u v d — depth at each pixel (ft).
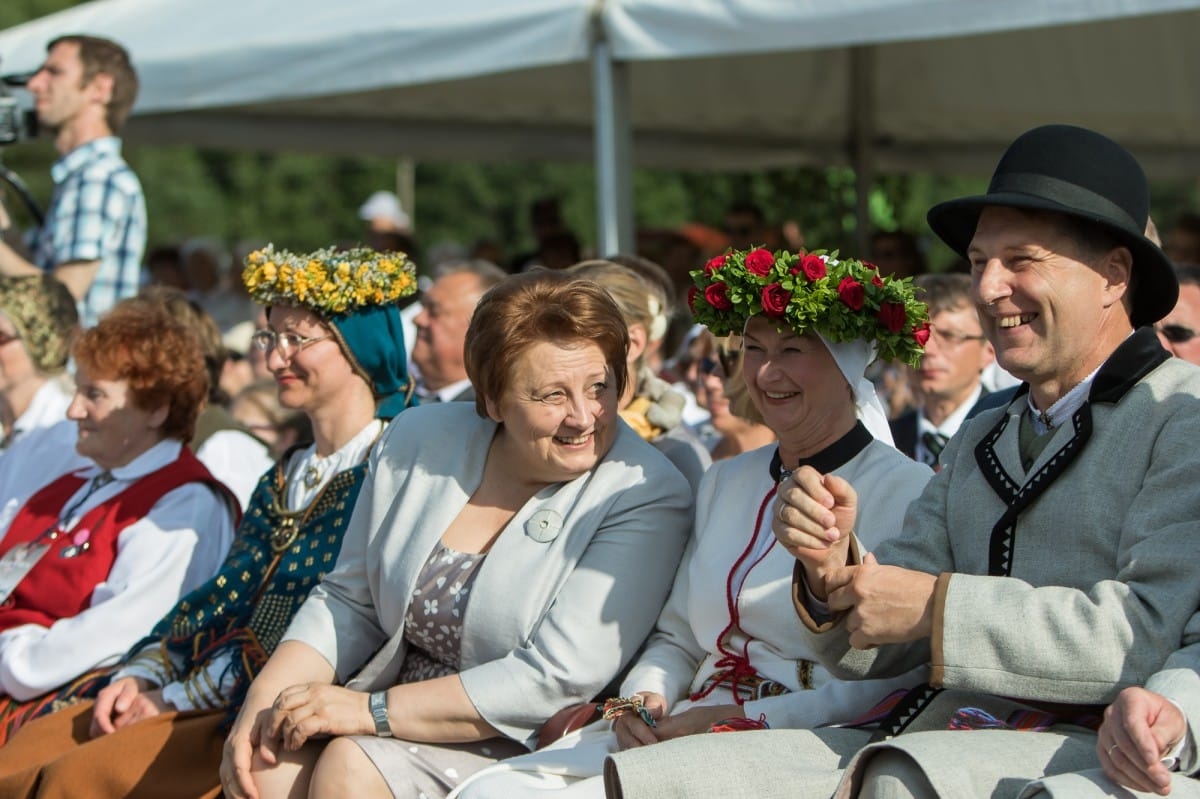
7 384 24.54
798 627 14.82
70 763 17.63
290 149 46.32
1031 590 12.50
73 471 22.54
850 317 14.43
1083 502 13.04
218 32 33.65
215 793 17.15
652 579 15.92
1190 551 12.31
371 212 67.77
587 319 15.64
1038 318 13.30
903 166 50.78
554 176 126.82
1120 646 12.16
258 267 18.94
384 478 17.01
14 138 30.40
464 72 30.17
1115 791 11.34
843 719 14.28
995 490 13.70
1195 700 11.44
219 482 21.59
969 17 25.36
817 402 14.90
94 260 29.71
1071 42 45.14
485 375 15.83
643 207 100.42
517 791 13.96
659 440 19.34
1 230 29.35
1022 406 14.01
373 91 45.21
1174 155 49.60
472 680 15.47
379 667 16.47
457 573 16.16
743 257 14.92
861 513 14.85
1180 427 12.77
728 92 47.80
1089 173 13.30
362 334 19.01
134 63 33.86
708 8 27.40
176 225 125.39
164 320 21.63
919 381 21.91
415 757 15.31
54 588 20.88
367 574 16.93
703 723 14.49
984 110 48.44
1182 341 19.33
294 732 15.44
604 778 12.97
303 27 32.24
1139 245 13.17
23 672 20.26
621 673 16.10
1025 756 12.00
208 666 18.80
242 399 28.99
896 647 13.70
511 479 16.53
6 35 38.50
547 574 15.87
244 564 19.16
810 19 26.45
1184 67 45.34
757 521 15.37
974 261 13.66
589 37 28.89
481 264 25.12
